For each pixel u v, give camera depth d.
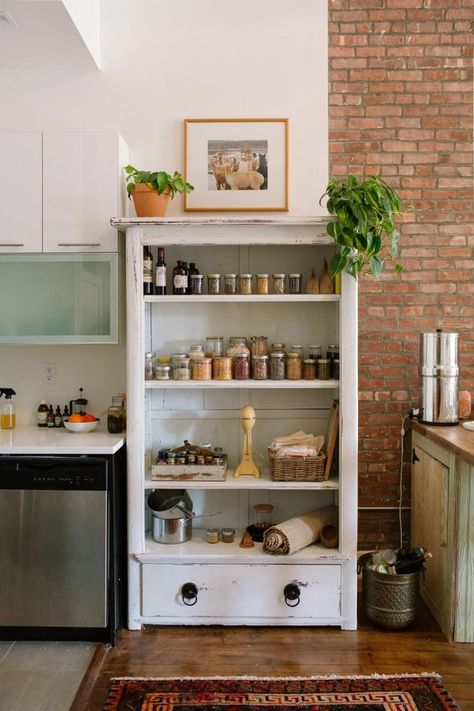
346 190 2.38
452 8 3.00
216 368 2.64
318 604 2.51
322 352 2.86
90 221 2.61
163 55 2.91
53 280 2.65
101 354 2.92
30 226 2.62
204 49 2.91
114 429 2.71
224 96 2.91
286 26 2.91
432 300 3.02
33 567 2.38
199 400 2.87
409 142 3.01
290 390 2.86
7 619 2.39
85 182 2.61
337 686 2.10
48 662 2.25
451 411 2.76
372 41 3.00
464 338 3.02
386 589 2.48
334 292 2.64
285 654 2.32
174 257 2.85
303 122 2.90
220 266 2.85
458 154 3.02
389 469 3.03
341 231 2.37
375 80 3.00
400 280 3.02
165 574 2.52
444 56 3.00
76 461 2.37
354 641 2.42
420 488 2.85
